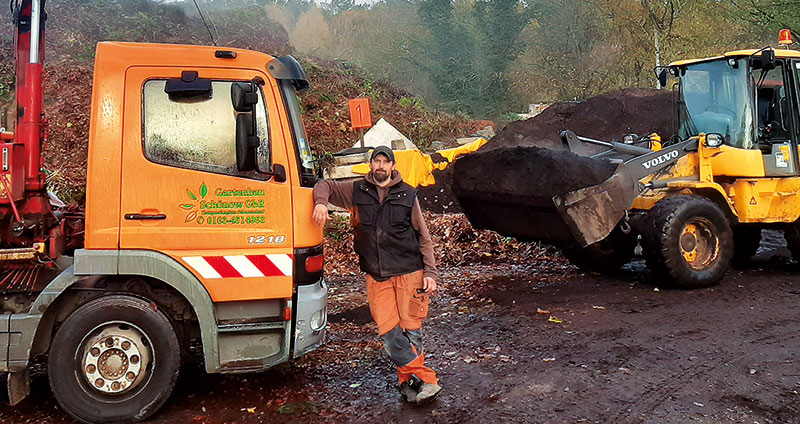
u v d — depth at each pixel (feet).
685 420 13.44
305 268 14.39
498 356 17.57
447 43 83.87
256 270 14.07
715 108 26.13
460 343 18.84
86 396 13.51
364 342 19.06
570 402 14.40
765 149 25.46
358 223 14.34
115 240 13.51
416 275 14.38
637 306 22.12
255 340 14.28
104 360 13.62
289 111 14.53
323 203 14.02
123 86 13.61
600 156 25.63
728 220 25.13
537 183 21.85
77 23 54.44
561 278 27.17
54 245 14.57
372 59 83.82
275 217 14.20
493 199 23.97
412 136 56.08
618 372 16.12
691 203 23.63
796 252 27.71
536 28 84.94
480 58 83.71
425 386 14.29
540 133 44.47
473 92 81.05
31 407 14.70
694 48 73.67
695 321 20.25
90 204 13.43
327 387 15.60
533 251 32.17
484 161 23.80
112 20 57.00
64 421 13.93
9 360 13.42
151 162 13.66
